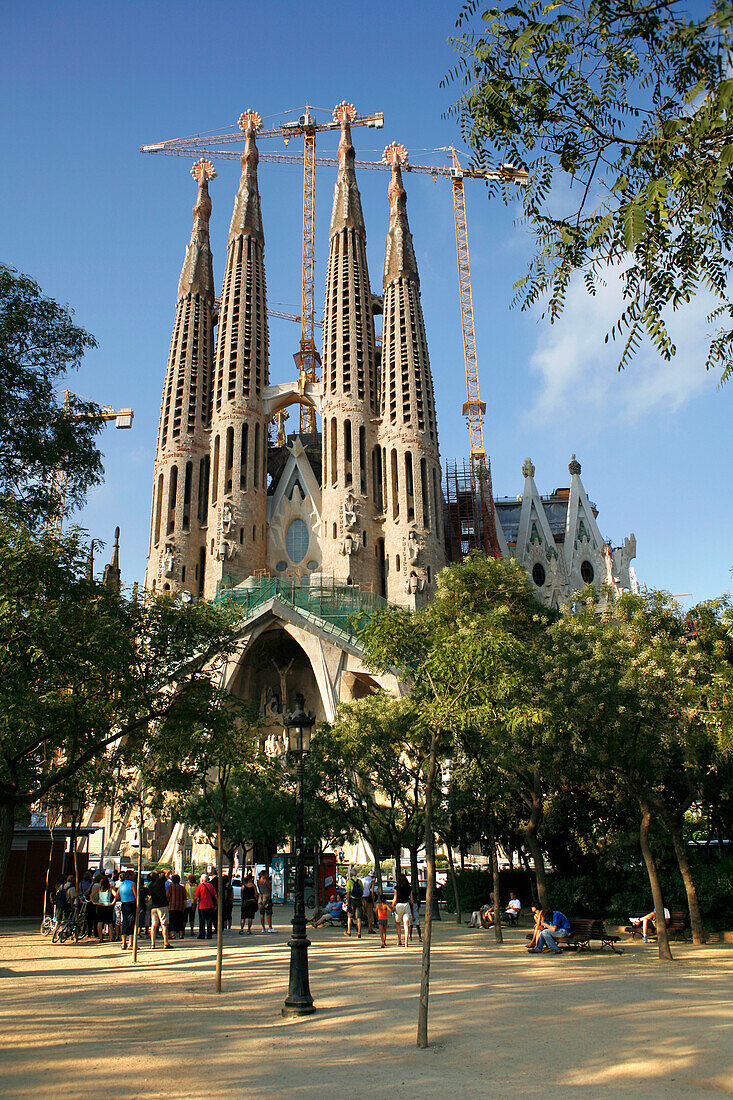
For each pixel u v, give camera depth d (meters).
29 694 17.75
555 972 18.69
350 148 107.31
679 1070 9.93
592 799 31.50
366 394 94.81
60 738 19.84
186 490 93.81
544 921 23.56
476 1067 10.30
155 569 91.00
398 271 98.00
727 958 21.70
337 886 40.75
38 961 21.92
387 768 37.69
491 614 23.19
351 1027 12.81
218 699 21.83
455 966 19.81
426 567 85.75
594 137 10.34
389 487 90.06
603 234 9.89
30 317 23.69
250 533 90.06
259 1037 12.16
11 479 22.78
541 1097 8.95
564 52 9.90
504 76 10.20
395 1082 9.66
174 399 96.94
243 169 107.38
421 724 16.73
